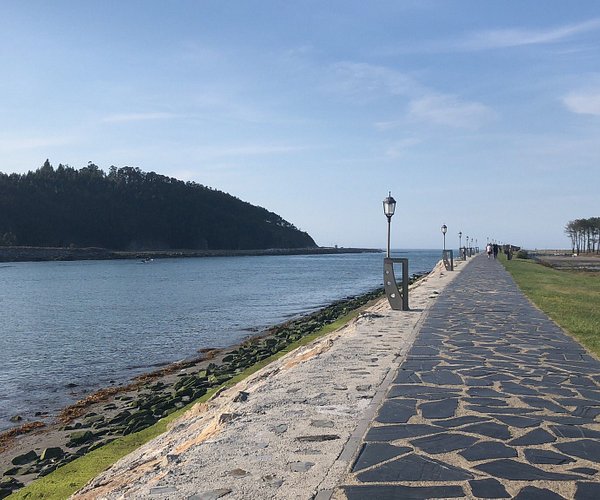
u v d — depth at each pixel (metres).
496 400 6.81
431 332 12.38
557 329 12.66
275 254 177.25
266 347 20.47
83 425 12.65
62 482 7.83
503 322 13.84
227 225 172.38
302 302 40.53
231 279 66.12
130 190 159.75
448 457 5.00
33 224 134.00
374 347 10.77
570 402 6.72
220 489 4.54
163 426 10.54
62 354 21.34
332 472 4.74
